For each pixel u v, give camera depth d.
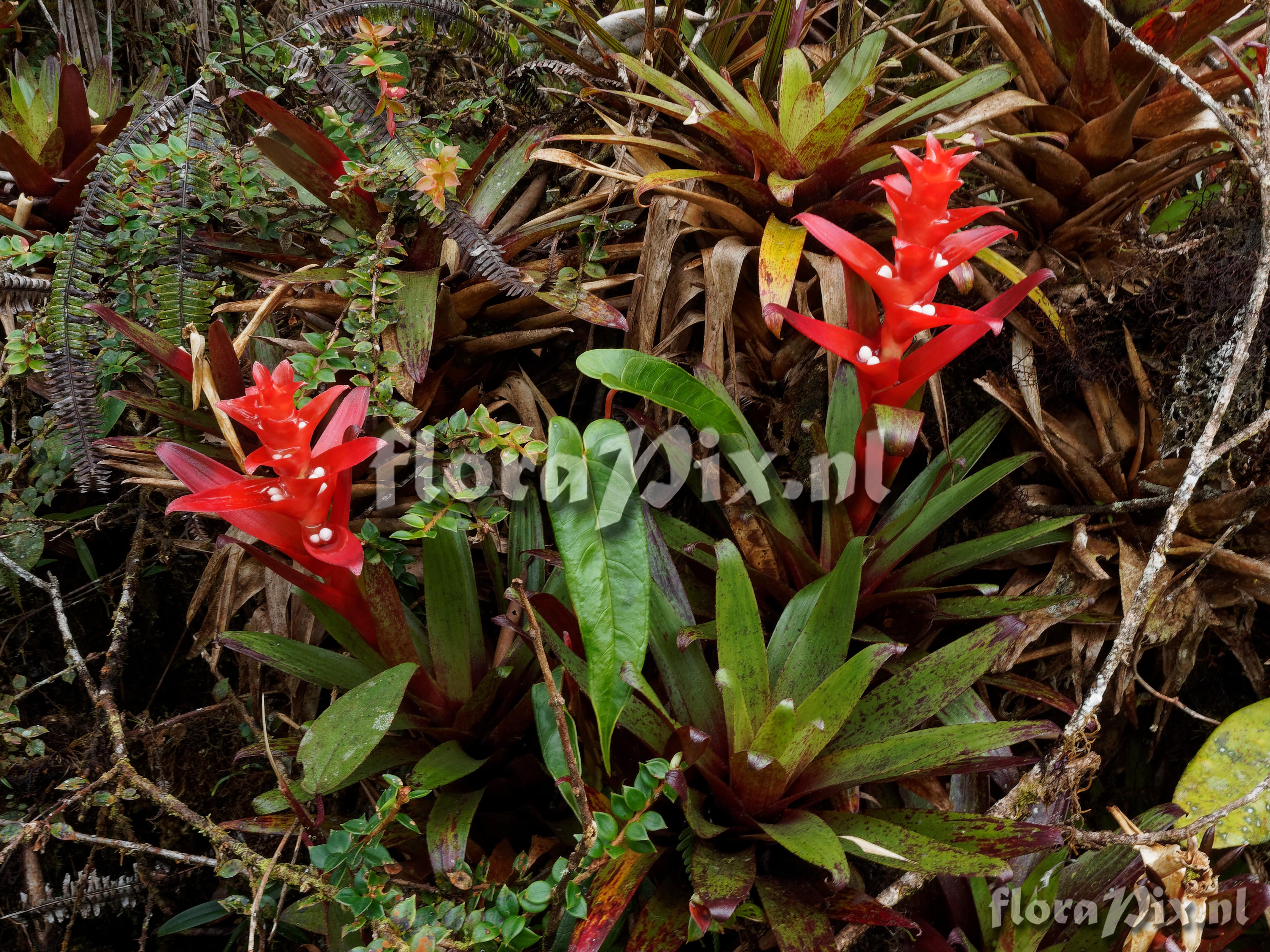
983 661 0.85
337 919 0.94
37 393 1.19
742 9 1.20
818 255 1.02
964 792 0.94
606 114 1.13
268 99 0.94
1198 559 1.01
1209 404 1.00
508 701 0.95
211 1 1.34
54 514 1.23
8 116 1.13
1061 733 0.88
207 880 1.21
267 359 1.10
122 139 1.01
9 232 1.12
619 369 0.83
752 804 0.82
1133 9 0.97
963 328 0.80
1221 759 0.98
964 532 1.10
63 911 1.04
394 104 0.96
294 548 0.79
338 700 0.84
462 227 0.96
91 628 1.26
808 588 0.94
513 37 1.13
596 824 0.76
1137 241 1.05
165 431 1.02
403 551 0.98
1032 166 1.04
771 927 0.80
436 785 0.86
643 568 0.79
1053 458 1.02
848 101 0.91
